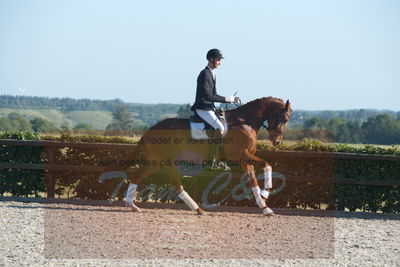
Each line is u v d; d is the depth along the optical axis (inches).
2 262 273.1
